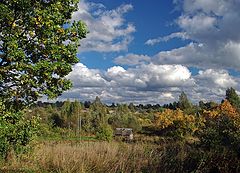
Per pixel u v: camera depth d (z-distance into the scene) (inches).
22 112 694.5
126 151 613.9
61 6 594.2
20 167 688.4
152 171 527.2
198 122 1934.1
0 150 739.4
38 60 596.1
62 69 590.2
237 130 658.2
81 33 605.3
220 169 468.8
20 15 574.6
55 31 587.5
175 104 4320.9
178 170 510.3
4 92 605.6
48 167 674.8
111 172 565.9
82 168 581.9
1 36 565.6
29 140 791.1
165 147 601.6
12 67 559.5
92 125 3255.4
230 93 3147.1
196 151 547.5
